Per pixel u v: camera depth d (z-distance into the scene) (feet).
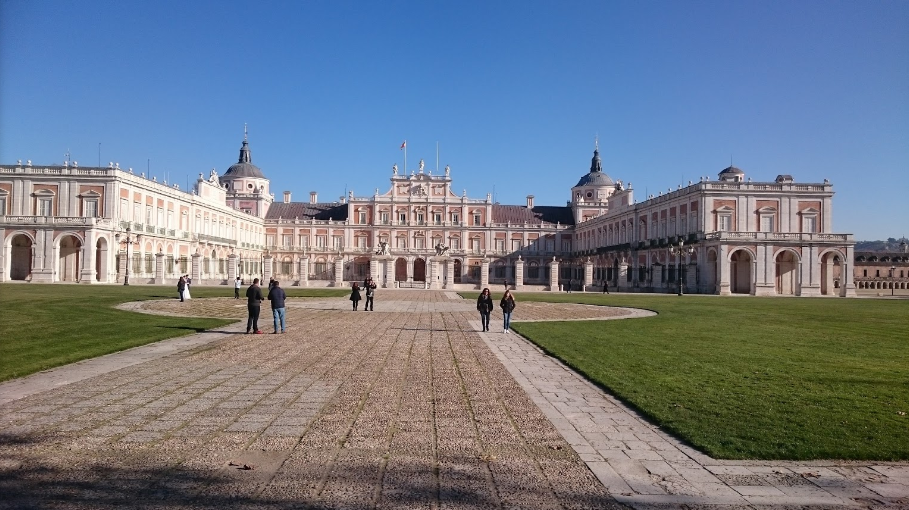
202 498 24.62
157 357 58.08
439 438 32.89
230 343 69.10
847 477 28.32
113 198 242.99
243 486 25.86
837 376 50.67
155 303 126.31
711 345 70.79
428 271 335.47
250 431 33.50
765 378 49.57
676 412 38.17
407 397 42.37
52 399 40.29
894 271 380.17
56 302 111.96
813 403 40.86
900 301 188.14
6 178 240.53
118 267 245.04
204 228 327.88
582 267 389.39
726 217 254.88
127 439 31.81
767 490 26.73
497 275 417.28
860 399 42.06
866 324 100.27
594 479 27.55
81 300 119.85
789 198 256.52
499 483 26.84
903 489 27.04
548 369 54.85
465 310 131.75
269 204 443.32
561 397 43.29
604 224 370.94
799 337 79.97
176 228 296.30
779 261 255.09
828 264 252.01
